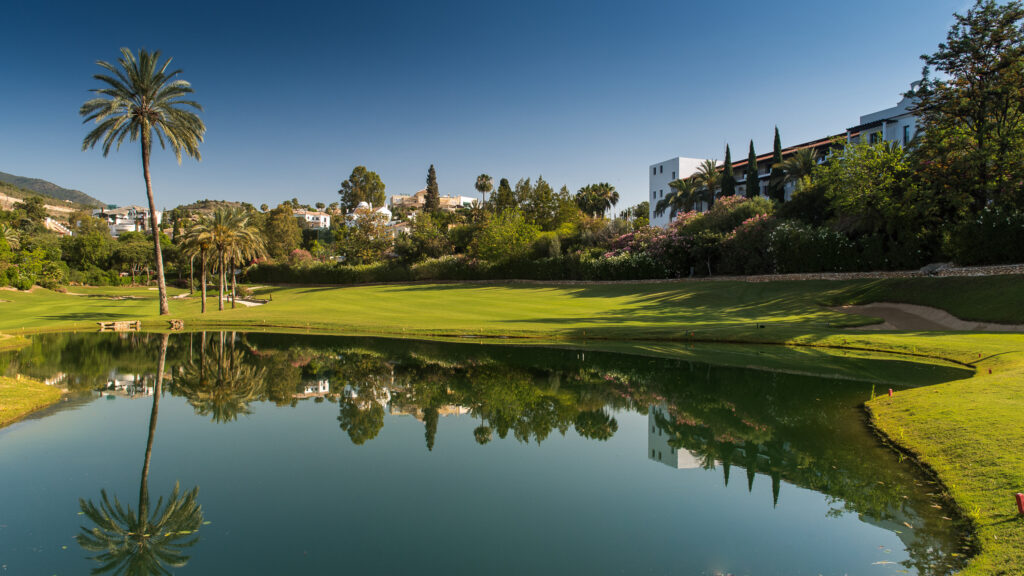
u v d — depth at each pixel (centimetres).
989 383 1356
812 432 1208
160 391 1773
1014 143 3281
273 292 8131
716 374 1953
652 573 633
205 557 678
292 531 755
